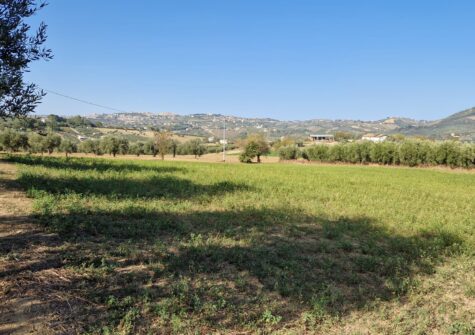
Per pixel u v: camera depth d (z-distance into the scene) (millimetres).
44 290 7223
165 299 7148
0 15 9977
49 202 14617
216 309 7055
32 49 10359
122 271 8562
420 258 11109
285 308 7410
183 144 105500
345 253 11359
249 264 9562
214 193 21578
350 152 74875
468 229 15250
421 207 20609
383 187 30047
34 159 39406
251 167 52219
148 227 12656
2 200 15359
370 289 8680
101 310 6684
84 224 12023
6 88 9805
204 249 10398
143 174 29906
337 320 7059
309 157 82062
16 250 9266
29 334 5746
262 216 15594
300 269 9516
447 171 58625
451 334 6836
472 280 9578
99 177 25609
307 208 18250
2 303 6574
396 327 6918
